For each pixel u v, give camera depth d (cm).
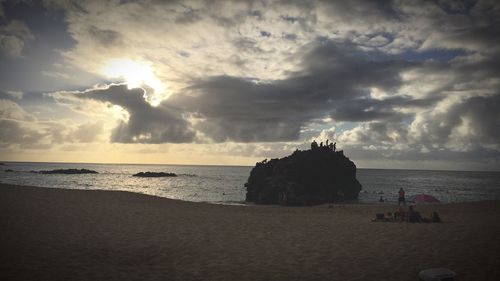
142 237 1319
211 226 1603
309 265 965
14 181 8031
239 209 2481
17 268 884
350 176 5784
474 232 1407
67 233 1339
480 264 948
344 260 1012
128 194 3044
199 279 840
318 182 5200
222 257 1052
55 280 806
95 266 933
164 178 12794
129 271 898
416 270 907
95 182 8862
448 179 16138
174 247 1174
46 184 7350
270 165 5272
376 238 1317
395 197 5922
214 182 10362
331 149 5947
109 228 1475
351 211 2431
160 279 837
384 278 847
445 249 1123
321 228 1566
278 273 891
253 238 1337
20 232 1320
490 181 14062
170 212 2073
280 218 1922
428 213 2184
